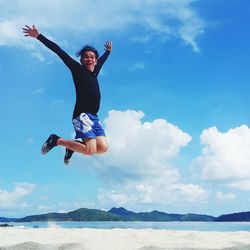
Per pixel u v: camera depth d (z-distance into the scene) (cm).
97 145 347
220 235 484
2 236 464
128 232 498
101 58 374
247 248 381
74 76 345
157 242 417
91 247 389
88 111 344
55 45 339
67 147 348
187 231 527
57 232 502
